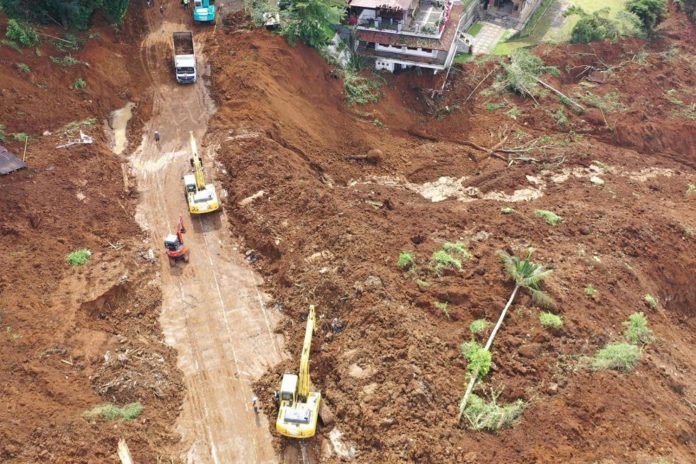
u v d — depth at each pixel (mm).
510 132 52781
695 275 39031
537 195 44844
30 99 41094
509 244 36719
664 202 45219
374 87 53062
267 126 43438
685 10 71875
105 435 25047
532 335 29844
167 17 52906
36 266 32375
